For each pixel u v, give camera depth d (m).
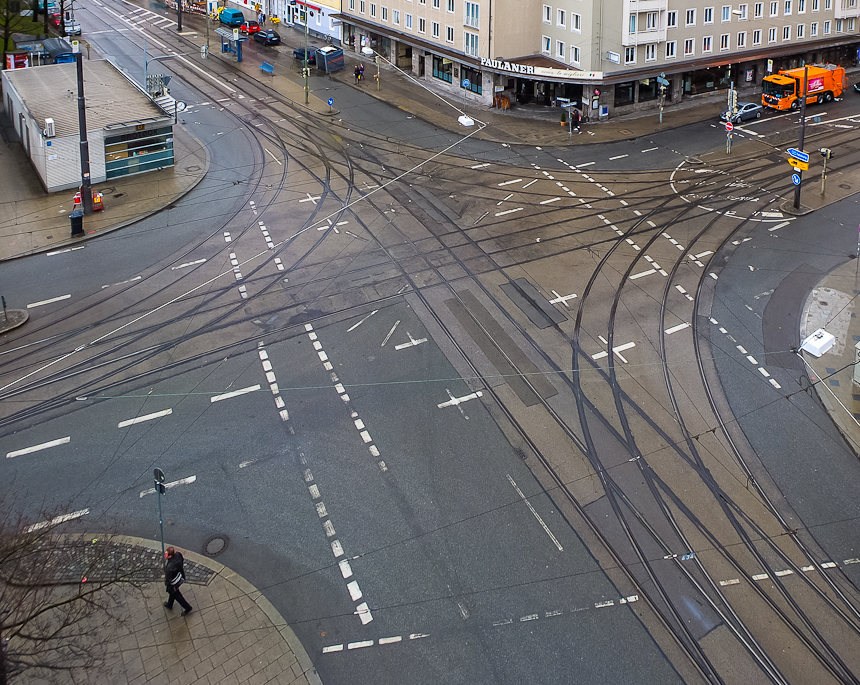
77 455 27.05
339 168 53.72
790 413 29.12
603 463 26.80
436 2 70.62
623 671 19.67
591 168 53.91
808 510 24.78
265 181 51.22
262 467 26.55
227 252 41.59
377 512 24.70
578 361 32.25
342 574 22.52
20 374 31.41
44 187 49.44
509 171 53.41
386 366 31.95
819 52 76.62
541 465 26.70
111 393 30.33
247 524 24.20
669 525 24.27
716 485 25.81
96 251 41.41
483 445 27.59
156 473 19.73
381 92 71.94
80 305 36.31
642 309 36.06
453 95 71.56
